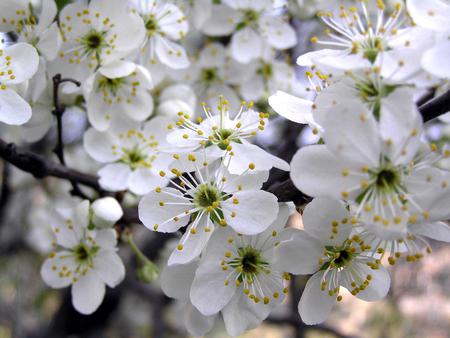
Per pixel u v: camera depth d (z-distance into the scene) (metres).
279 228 0.11
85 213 0.14
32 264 0.36
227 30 0.19
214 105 0.19
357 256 0.11
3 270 0.35
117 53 0.14
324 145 0.10
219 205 0.11
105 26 0.15
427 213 0.10
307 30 0.22
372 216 0.10
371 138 0.10
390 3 0.18
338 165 0.10
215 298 0.11
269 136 0.22
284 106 0.11
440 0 0.11
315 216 0.10
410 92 0.10
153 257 0.24
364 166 0.10
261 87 0.20
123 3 0.15
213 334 0.37
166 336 0.34
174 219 0.11
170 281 0.12
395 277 0.37
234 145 0.11
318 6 0.19
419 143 0.10
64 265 0.15
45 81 0.14
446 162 0.16
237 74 0.19
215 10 0.19
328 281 0.11
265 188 0.14
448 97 0.11
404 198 0.10
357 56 0.11
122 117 0.15
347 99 0.10
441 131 0.21
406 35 0.10
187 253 0.11
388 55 0.10
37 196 0.29
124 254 0.26
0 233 0.28
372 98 0.10
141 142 0.15
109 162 0.15
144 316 0.36
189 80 0.19
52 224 0.15
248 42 0.19
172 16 0.16
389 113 0.10
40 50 0.14
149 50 0.16
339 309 0.41
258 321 0.11
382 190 0.10
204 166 0.11
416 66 0.10
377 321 0.39
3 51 0.13
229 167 0.11
